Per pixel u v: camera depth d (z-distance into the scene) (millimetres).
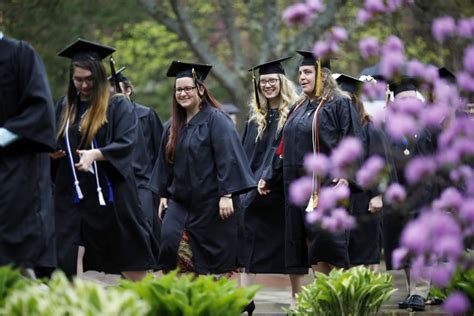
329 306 12516
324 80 16609
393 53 10336
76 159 15305
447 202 9633
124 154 15188
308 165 10898
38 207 12430
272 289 21578
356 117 16406
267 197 17531
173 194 16266
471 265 10008
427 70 10281
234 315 10312
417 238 9336
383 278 12781
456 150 9719
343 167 10680
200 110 16312
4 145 12094
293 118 16766
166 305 10117
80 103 15484
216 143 16000
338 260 16031
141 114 20047
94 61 15102
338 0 34844
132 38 42750
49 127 12281
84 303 8836
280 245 17531
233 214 16312
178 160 16203
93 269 15742
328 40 10867
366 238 18328
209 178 16125
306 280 22188
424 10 25891
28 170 12328
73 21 37781
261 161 18109
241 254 16719
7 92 12359
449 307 10094
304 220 16297
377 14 10711
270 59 35656
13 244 12133
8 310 9031
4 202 12125
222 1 37031
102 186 15391
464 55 10070
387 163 17125
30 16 37188
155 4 36781
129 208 15461
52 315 8797
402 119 9812
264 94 17906
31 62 12430
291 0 41438
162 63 43438
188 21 36094
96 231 15430
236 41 36875
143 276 15945
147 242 15742
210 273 16078
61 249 15398
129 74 43969
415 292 17234
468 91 9992
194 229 16094
